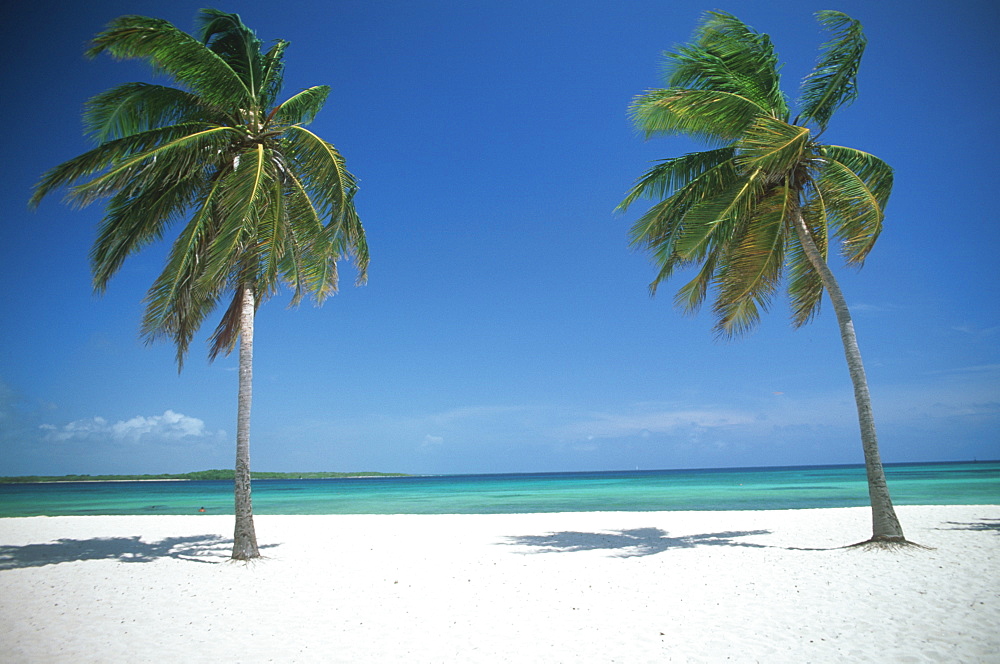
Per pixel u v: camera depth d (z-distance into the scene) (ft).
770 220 41.57
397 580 33.35
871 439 38.50
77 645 21.80
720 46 42.11
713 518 61.31
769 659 19.04
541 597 28.43
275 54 44.75
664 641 21.08
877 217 39.47
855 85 39.78
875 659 18.84
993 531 45.29
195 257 40.73
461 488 212.43
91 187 34.40
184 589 31.58
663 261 46.34
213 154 40.57
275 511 98.37
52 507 114.01
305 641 21.99
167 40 36.14
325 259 43.32
